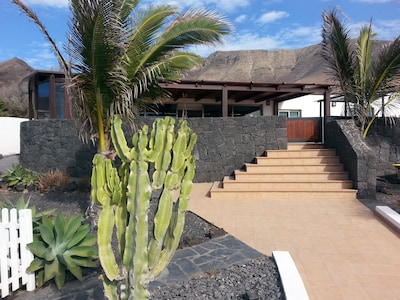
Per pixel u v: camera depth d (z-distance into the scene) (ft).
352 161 23.36
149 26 15.98
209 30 16.15
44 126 30.60
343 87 26.50
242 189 23.91
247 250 12.89
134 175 6.36
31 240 10.30
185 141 7.07
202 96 42.91
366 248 13.26
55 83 32.24
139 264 6.44
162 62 17.17
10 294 9.95
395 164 26.03
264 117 29.32
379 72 24.39
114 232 15.05
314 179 24.66
